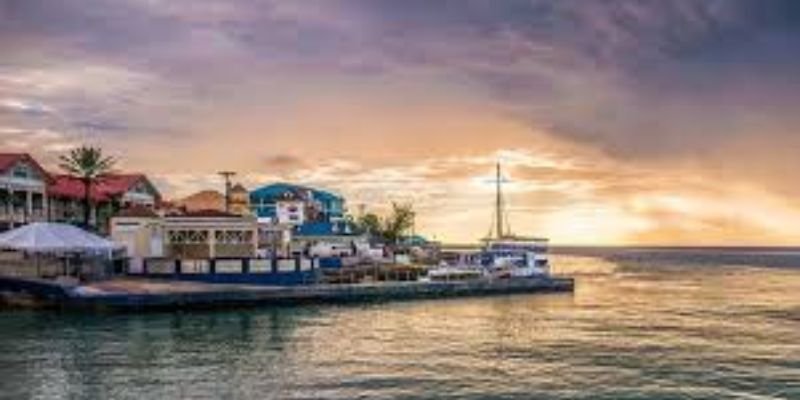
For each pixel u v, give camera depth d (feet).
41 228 264.31
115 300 254.88
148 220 307.37
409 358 186.19
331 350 196.75
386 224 575.79
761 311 310.24
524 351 199.31
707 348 207.10
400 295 334.44
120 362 176.86
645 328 249.75
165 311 262.67
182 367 172.04
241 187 457.27
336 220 522.88
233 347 199.21
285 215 463.42
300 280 313.94
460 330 239.30
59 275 279.69
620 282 517.55
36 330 222.69
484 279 376.48
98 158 387.55
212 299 272.51
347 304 309.83
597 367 177.68
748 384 161.17
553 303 338.54
